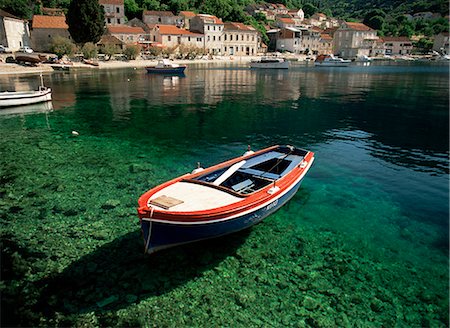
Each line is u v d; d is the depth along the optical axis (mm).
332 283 8734
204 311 7699
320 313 7793
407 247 10289
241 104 33000
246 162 12891
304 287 8562
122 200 12812
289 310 7836
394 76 65438
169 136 21531
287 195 11719
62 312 7512
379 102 35156
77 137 21031
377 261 9641
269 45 140625
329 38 144625
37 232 10523
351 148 19484
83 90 41125
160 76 59812
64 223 11078
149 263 9203
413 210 12453
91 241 10141
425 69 85938
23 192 13258
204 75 63312
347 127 24359
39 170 15539
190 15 118250
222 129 23359
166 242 8977
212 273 8906
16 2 83750
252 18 143875
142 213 8383
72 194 13211
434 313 7895
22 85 42625
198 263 9273
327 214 12086
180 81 52500
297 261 9539
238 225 9781
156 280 8586
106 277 8633
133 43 85375
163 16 114500
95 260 9281
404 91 44125
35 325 7133
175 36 103875
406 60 133750
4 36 70438
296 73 70375
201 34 109688
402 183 14750
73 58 73875
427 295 8414
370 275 9070
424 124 25516
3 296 7852
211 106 31797
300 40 136250
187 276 8766
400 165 16875
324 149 19250
